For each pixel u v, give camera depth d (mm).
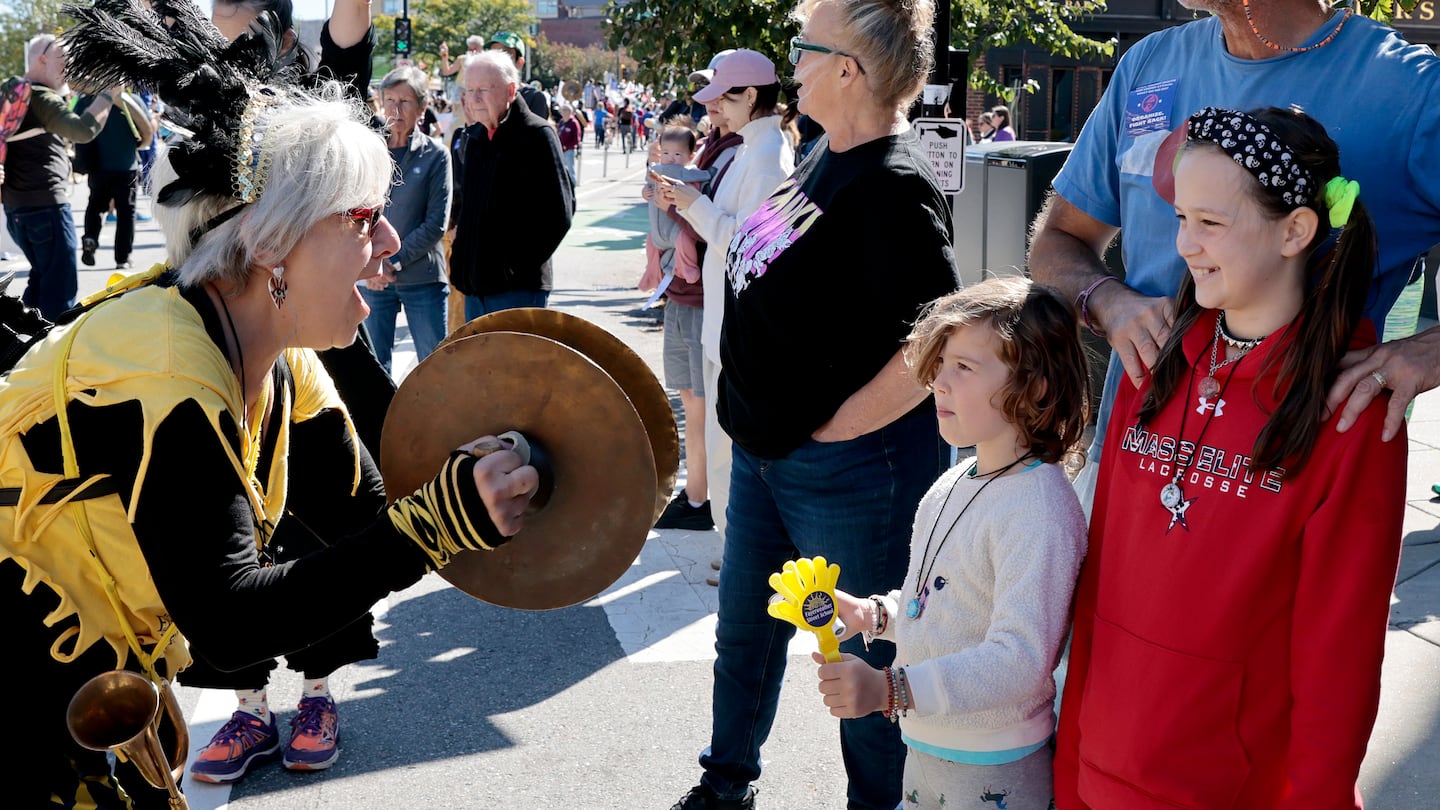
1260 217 1785
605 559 2031
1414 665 4074
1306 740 1763
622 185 27641
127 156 12281
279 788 3432
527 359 1979
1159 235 2436
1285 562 1787
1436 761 3480
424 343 6559
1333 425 1755
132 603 1826
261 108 1836
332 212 1806
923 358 2193
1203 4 2238
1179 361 1948
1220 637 1812
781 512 2918
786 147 4531
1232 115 1824
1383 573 1737
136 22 1891
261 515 2012
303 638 1715
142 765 1808
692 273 5395
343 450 2455
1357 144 2162
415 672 4188
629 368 2410
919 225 2588
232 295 1868
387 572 1744
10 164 8922
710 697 4016
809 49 2658
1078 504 2111
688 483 5660
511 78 5668
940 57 5566
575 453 2012
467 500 1736
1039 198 7750
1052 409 2080
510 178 5723
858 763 2889
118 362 1713
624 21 8766
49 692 1773
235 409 1799
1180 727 1835
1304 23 2227
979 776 2119
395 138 6309
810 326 2672
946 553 2182
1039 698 2109
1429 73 2113
